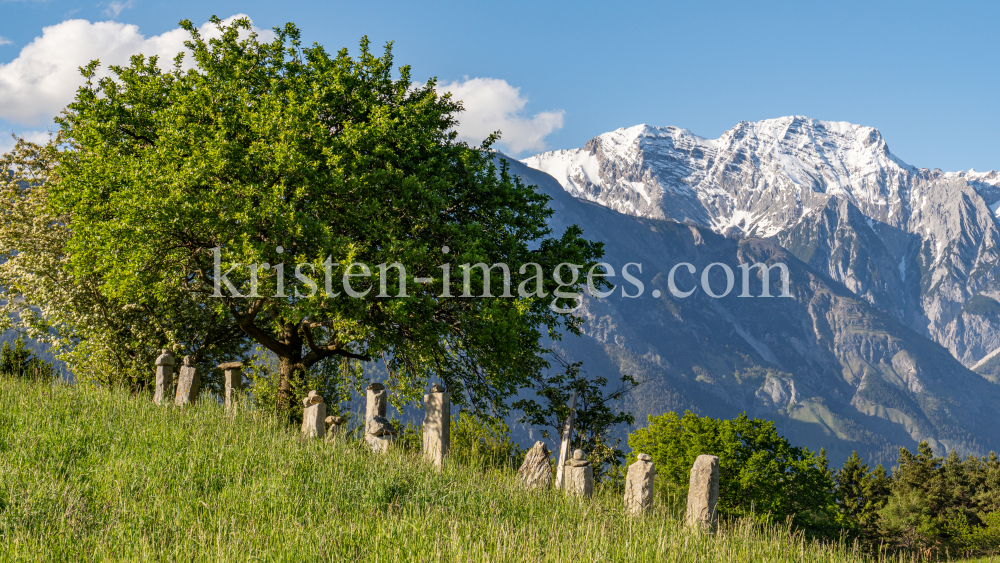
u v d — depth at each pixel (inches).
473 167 863.1
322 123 797.9
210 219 672.4
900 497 3326.8
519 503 384.8
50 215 872.3
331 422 514.3
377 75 887.7
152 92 824.3
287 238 698.2
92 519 271.4
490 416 845.2
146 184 672.4
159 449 376.8
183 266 813.9
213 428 447.8
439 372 884.0
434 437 478.6
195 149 708.0
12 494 283.6
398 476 375.9
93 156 758.5
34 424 403.2
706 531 382.0
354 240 751.7
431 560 255.1
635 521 384.2
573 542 298.8
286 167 685.9
